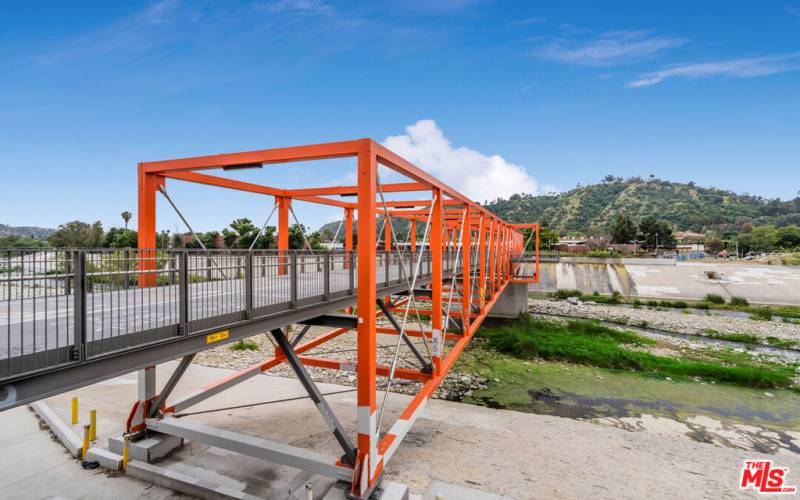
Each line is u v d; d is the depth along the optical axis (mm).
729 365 23188
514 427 14086
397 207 20875
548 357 23844
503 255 31641
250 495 8414
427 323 30906
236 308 7520
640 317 37156
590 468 11336
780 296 45031
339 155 7242
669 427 15062
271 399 15539
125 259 5406
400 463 11023
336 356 22844
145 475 9203
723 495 10312
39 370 4301
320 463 8023
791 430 15047
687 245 101938
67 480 9141
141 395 10023
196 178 11906
